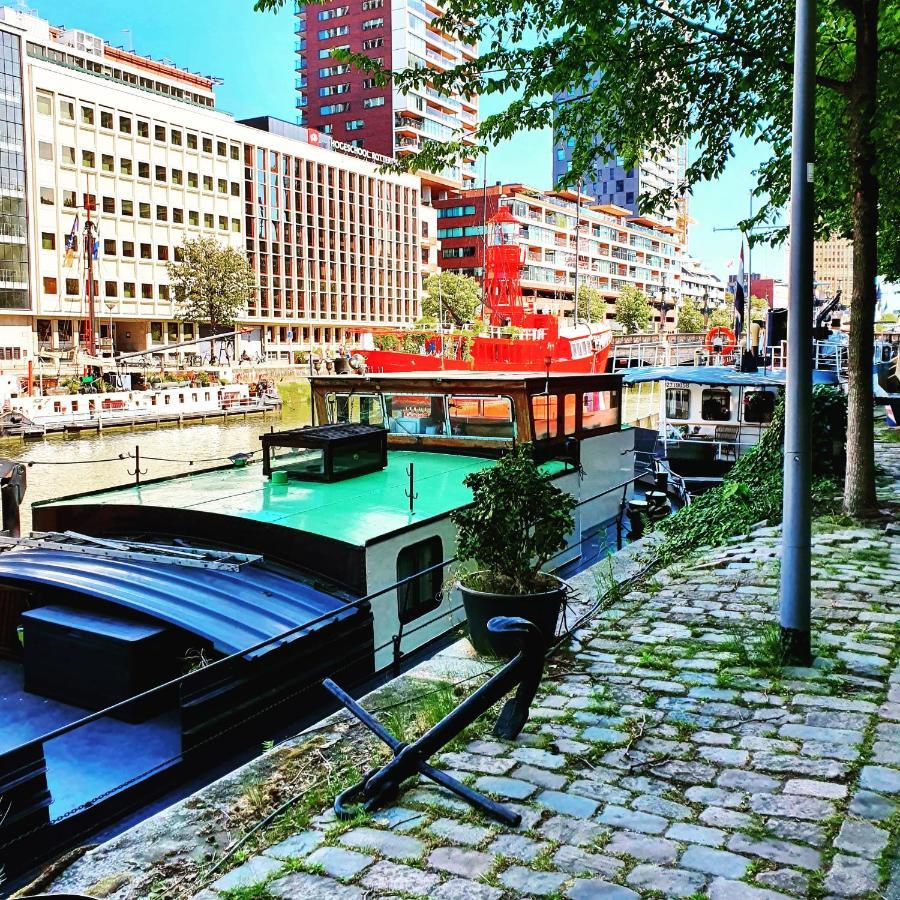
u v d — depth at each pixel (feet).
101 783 20.30
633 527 41.42
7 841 17.33
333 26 368.27
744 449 61.41
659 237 508.12
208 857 13.42
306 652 23.86
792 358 19.83
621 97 39.06
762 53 36.76
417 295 358.23
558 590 22.18
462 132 41.24
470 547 22.89
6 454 123.95
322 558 27.25
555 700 18.67
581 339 80.74
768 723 16.93
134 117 240.53
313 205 304.09
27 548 30.35
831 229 46.44
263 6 34.58
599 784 14.74
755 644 21.24
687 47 37.83
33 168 214.69
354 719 18.61
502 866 12.29
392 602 27.99
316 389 47.24
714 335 130.00
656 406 111.45
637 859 12.34
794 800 13.88
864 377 34.81
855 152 32.83
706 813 13.61
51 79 217.77
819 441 44.52
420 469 39.11
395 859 12.62
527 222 356.59
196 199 260.83
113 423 152.87
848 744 15.80
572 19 35.53
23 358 209.97
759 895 11.34
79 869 13.23
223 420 172.96
